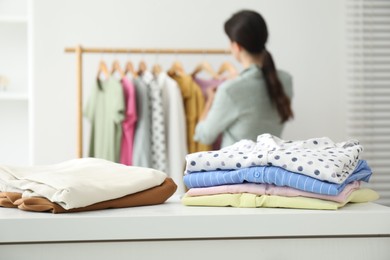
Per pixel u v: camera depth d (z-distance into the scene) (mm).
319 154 1058
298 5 3318
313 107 3326
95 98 2869
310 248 973
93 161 1260
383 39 3340
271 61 2553
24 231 930
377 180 3279
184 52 3008
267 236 963
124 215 954
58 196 988
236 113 2502
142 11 3246
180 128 2838
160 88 2836
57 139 3199
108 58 3234
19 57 3199
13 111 3184
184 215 950
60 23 3203
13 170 1178
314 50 3326
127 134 2789
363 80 3324
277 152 1064
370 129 3320
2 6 3205
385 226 978
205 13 3270
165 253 953
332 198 1023
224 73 3281
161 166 2797
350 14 3309
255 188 1073
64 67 3203
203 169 1125
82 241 945
